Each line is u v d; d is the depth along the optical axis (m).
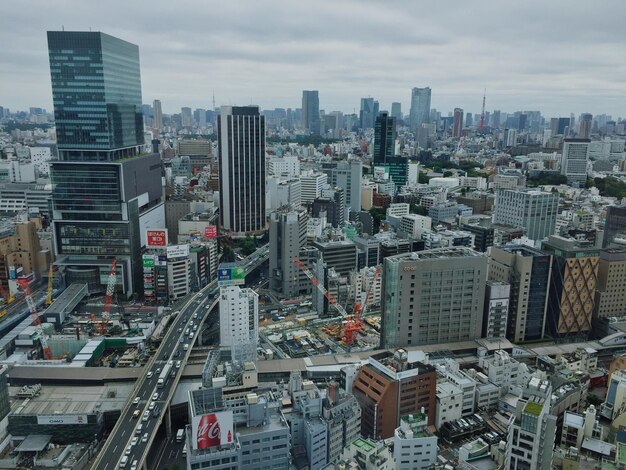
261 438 169.50
